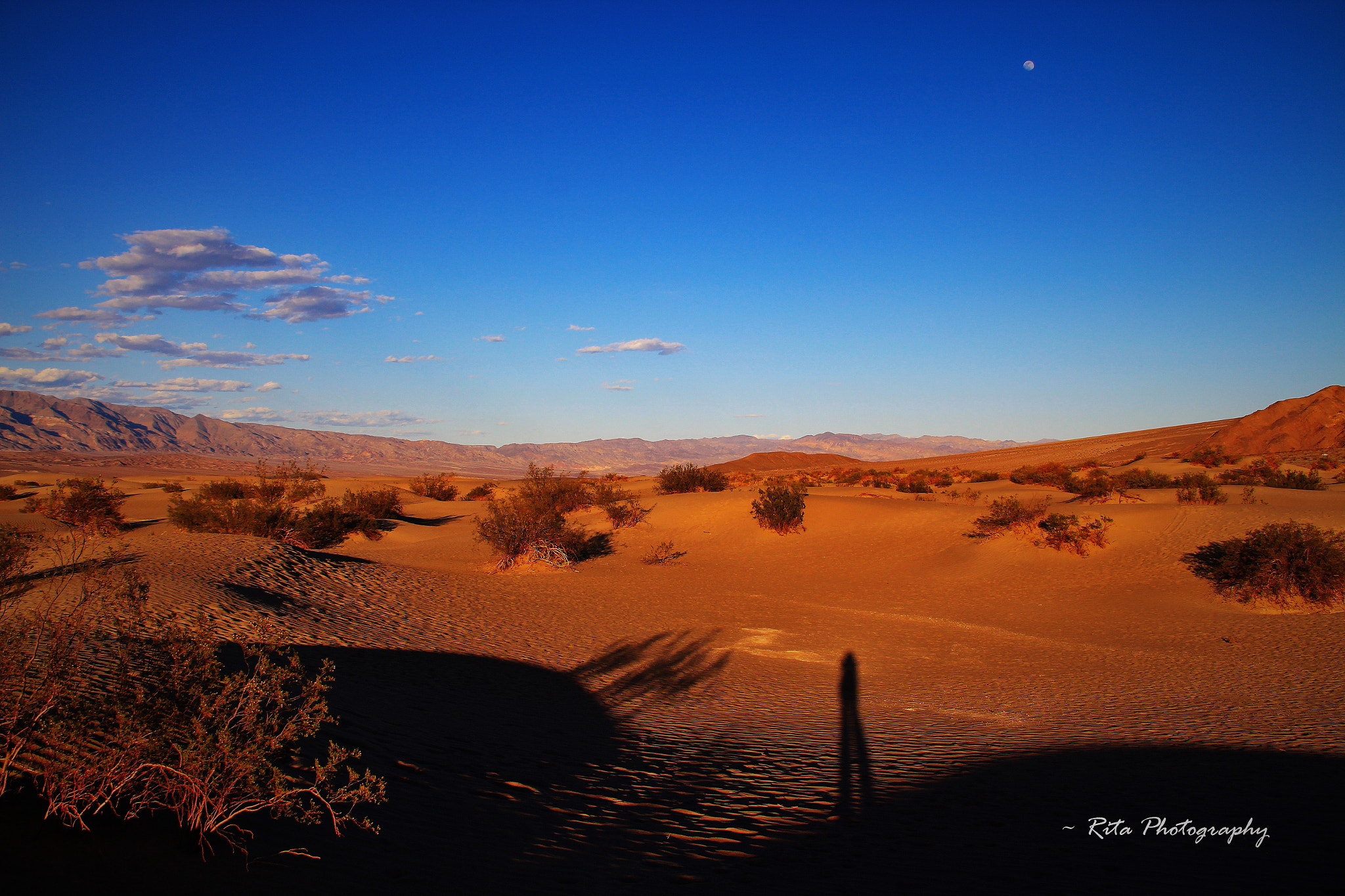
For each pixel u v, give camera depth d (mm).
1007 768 7289
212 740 4066
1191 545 20297
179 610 11570
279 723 5902
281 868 3840
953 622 16516
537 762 6859
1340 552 16344
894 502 30969
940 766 7367
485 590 19312
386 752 6352
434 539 31344
